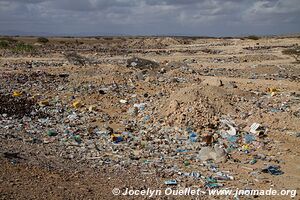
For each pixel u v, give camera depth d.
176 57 42.94
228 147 13.81
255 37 76.88
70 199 8.91
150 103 19.09
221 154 12.77
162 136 14.87
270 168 11.93
